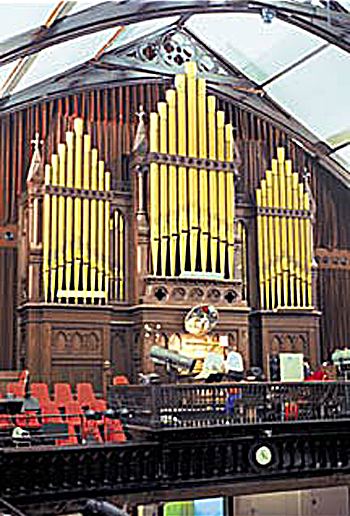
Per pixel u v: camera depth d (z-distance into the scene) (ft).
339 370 58.95
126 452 44.55
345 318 80.07
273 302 72.90
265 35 71.31
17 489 41.96
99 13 57.21
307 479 48.80
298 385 49.88
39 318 63.87
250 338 72.95
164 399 45.83
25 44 55.06
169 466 45.42
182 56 75.92
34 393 53.72
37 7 49.85
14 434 45.93
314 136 80.74
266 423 47.67
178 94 70.28
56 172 65.87
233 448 47.19
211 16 69.46
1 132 69.21
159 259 67.00
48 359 63.36
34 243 64.80
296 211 75.20
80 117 71.61
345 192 81.97
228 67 78.43
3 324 66.44
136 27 66.80
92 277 65.41
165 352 51.67
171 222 67.46
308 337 73.46
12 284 67.26
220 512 57.88
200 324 60.49
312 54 71.72
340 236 81.46
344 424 50.31
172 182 68.18
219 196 69.62
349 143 79.20
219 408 47.34
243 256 74.02
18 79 63.10
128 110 73.67
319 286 79.56
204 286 67.62
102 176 67.41
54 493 42.70
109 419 50.55
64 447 43.27
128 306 67.72
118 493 44.06
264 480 47.67
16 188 68.85
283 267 73.77
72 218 65.67
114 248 68.23
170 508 56.03
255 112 79.82
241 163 77.25
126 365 66.85
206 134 70.59
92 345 64.95
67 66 67.05
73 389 63.82
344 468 50.03
